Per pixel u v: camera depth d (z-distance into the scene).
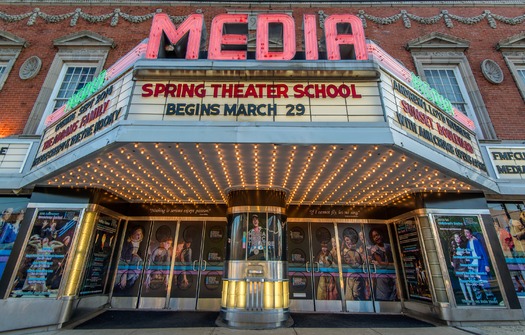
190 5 10.62
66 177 6.14
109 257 7.42
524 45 9.58
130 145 4.43
